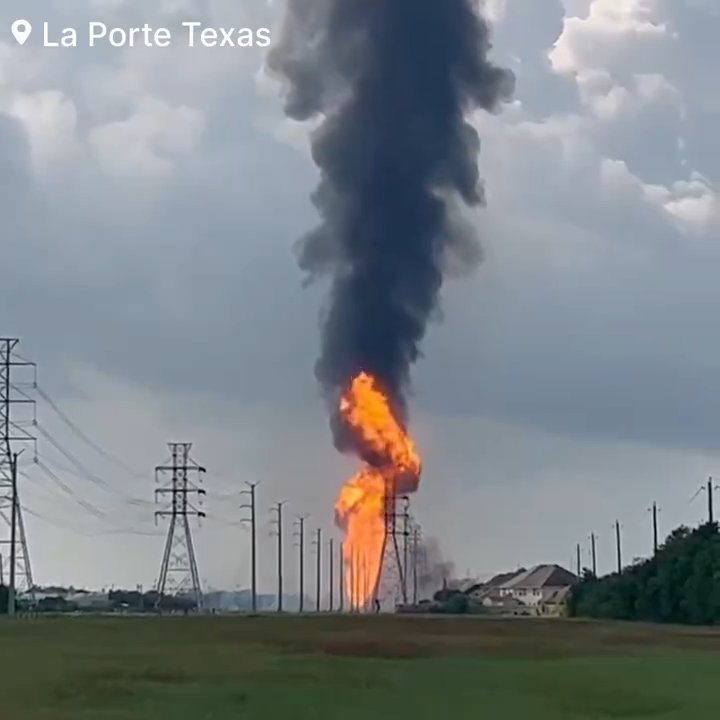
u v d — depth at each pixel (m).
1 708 125.06
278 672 166.75
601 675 165.50
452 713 121.25
